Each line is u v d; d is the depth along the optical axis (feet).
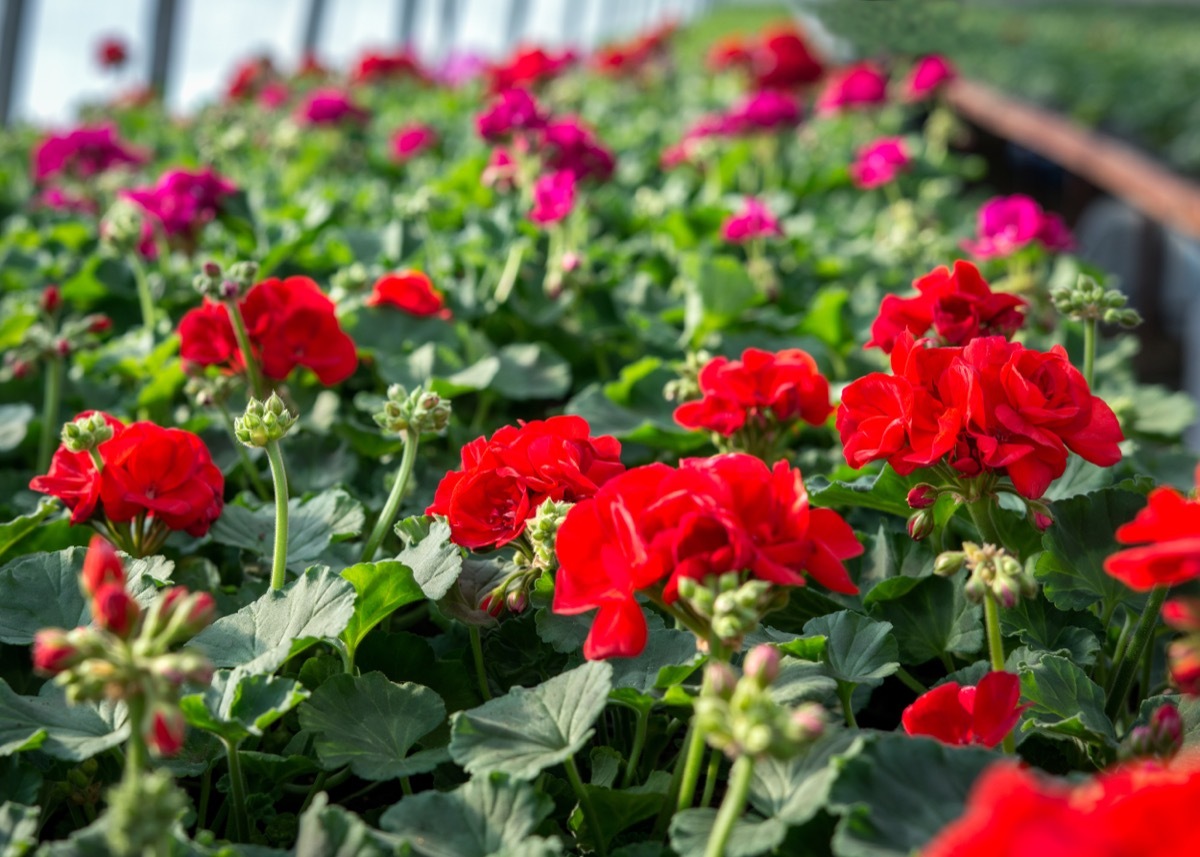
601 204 15.69
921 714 4.62
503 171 12.69
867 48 48.65
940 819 3.82
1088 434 4.97
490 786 4.27
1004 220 11.44
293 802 5.62
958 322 6.59
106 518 5.95
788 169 21.45
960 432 5.04
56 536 6.61
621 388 8.77
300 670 5.55
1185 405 9.41
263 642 5.23
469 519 5.35
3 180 18.17
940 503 5.94
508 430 5.51
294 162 19.27
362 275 10.43
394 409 6.04
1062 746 5.26
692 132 18.72
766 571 3.95
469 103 28.89
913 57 41.60
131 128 26.25
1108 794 2.77
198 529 6.03
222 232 13.97
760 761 4.37
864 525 7.21
